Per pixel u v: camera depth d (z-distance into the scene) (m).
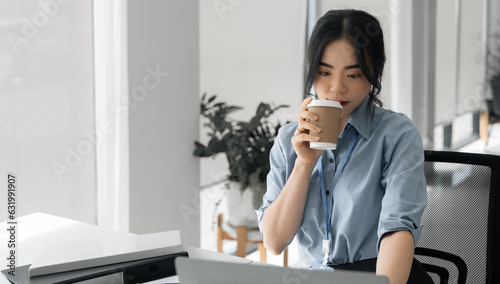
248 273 0.87
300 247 1.59
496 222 1.51
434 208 1.60
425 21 5.07
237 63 3.61
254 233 2.80
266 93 3.87
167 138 2.75
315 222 1.51
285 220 1.47
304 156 1.41
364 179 1.44
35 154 2.29
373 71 1.35
